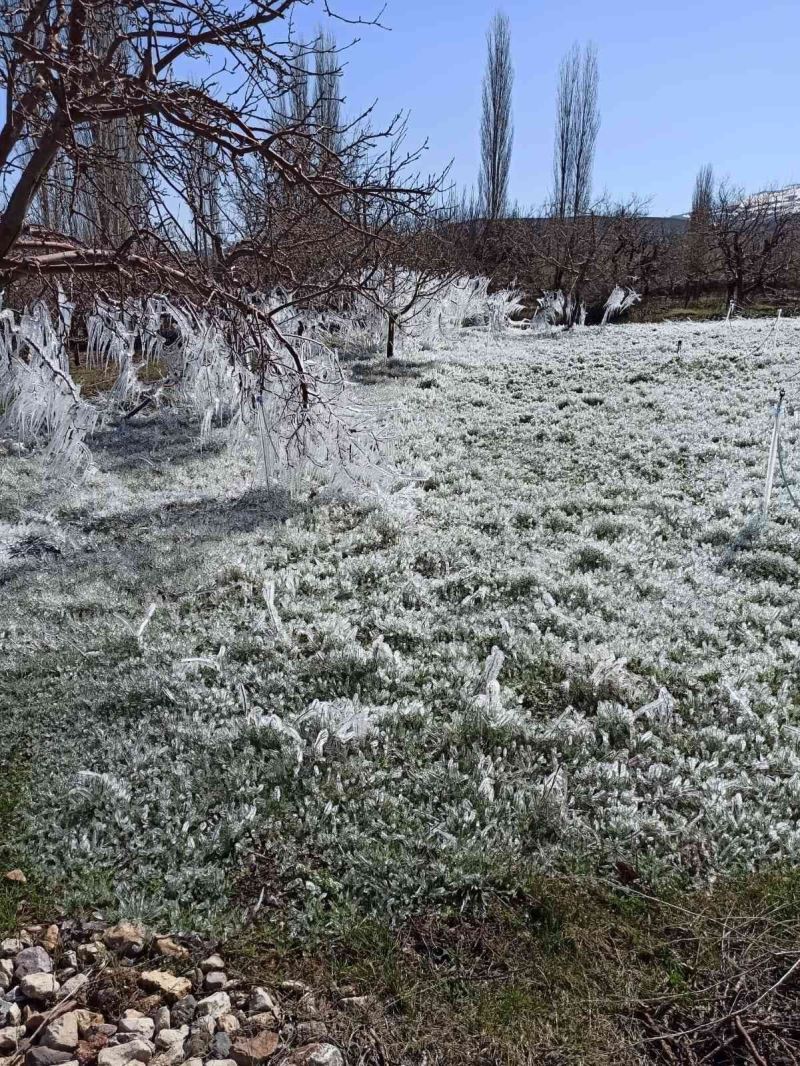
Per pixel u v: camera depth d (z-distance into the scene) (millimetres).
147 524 8883
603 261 30656
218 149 5281
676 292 35125
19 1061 3127
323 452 8273
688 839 4168
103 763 4906
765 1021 3191
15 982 3498
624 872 3996
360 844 4152
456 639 6176
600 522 8367
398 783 4625
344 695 5477
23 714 5500
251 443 10781
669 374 15820
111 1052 3064
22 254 5426
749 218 34781
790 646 5840
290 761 4734
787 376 14766
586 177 42594
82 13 4617
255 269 6793
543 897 3832
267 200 5711
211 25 4477
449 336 23344
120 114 4523
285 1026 3252
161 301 7262
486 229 35031
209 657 5945
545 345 21250
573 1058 3094
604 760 4766
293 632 6316
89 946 3654
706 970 3447
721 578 6984
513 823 4277
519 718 5090
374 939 3639
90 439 12555
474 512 8805
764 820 4199
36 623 6668
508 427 12508
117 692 5559
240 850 4191
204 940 3711
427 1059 3107
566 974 3461
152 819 4457
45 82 4277
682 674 5605
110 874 4113
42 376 7816
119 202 5141
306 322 9188
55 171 5730
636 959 3531
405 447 11422
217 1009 3301
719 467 9906
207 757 4844
